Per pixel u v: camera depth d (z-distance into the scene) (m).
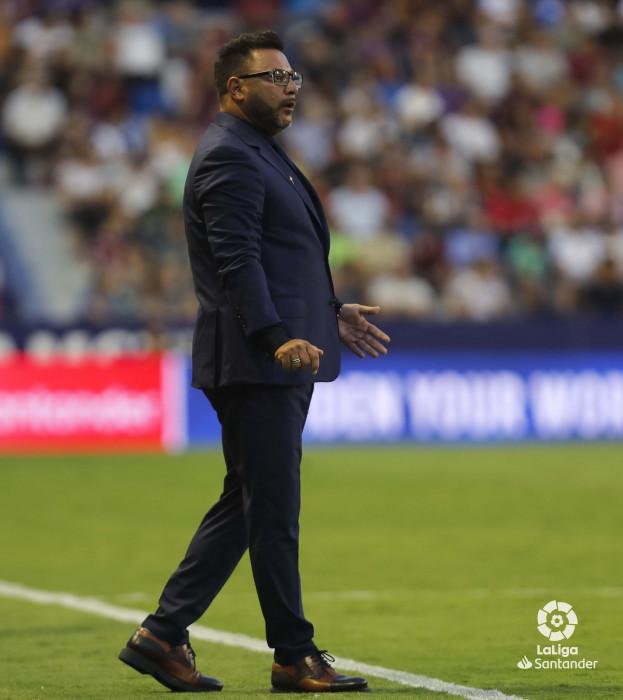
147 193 71.56
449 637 23.45
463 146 79.56
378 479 51.41
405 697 18.22
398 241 71.62
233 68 18.86
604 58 87.69
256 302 17.92
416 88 81.25
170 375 62.56
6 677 20.39
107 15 79.00
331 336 19.08
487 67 83.75
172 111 77.12
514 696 18.42
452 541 36.28
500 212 77.12
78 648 22.84
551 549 34.69
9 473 53.47
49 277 69.62
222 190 18.17
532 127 82.38
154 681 19.98
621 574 30.64
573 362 67.06
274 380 18.34
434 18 85.00
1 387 61.00
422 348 65.50
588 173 80.81
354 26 83.75
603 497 46.12
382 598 27.66
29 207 71.94
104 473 53.41
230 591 28.70
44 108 74.44
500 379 66.25
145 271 68.00
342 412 64.44
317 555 33.81
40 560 33.34
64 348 61.69
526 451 62.03
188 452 61.06
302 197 18.92
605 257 71.88
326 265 19.22
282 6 84.75
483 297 70.69
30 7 78.56
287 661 18.67
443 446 64.25
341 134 77.81
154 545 35.91
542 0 88.31
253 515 18.56
